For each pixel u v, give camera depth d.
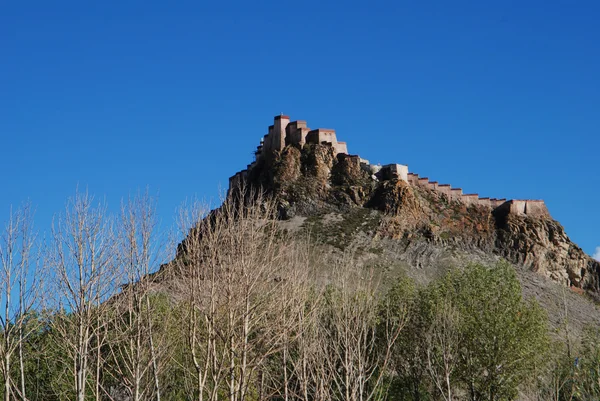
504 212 168.38
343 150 177.50
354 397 33.81
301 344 34.47
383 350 54.66
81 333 33.47
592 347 54.91
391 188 163.00
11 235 36.25
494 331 55.53
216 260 34.25
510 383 54.47
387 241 152.25
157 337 36.28
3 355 35.84
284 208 161.00
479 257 155.38
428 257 149.38
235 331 33.41
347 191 164.00
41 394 42.81
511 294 59.75
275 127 179.50
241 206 36.66
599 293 158.50
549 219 168.88
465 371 54.94
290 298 35.72
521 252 159.62
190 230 37.22
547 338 56.78
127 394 37.72
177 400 39.12
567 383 43.28
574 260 163.62
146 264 35.69
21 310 35.66
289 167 169.88
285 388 33.00
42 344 43.38
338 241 149.62
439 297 59.41
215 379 30.59
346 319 36.69
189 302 33.72
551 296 138.25
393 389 54.72
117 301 35.16
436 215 163.88
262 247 36.88
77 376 34.44
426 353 54.41
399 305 60.34
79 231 35.03
